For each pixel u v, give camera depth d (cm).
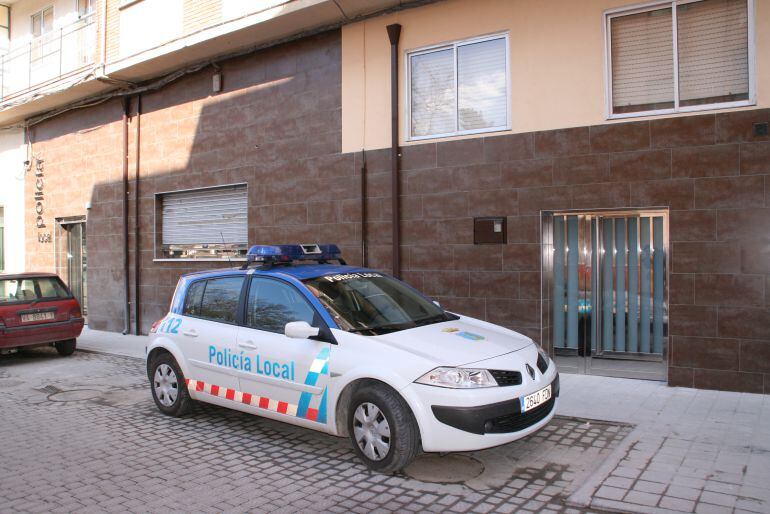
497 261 830
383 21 937
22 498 440
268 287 576
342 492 440
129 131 1312
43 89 1404
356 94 963
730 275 686
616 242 809
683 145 712
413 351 470
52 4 1495
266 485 457
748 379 679
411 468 484
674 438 534
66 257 1527
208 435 588
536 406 475
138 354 1076
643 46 755
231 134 1127
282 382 529
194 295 645
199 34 1060
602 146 760
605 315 812
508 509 407
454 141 865
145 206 1284
